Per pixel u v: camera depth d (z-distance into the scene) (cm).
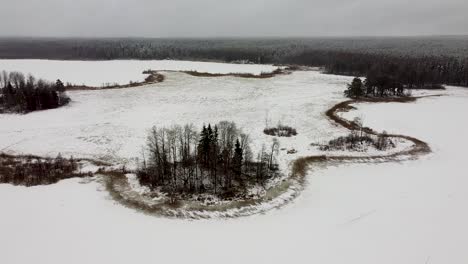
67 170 4500
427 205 3828
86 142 5528
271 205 3803
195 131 5628
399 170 4747
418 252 3055
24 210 3547
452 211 3709
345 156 5116
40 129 6069
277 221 3500
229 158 4353
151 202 3781
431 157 5197
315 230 3341
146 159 4878
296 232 3303
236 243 3117
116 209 3631
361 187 4241
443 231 3359
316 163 4875
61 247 2998
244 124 6625
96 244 3050
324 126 6594
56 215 3472
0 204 3644
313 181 4378
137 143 5519
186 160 4522
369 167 4822
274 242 3142
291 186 4219
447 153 5378
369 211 3694
